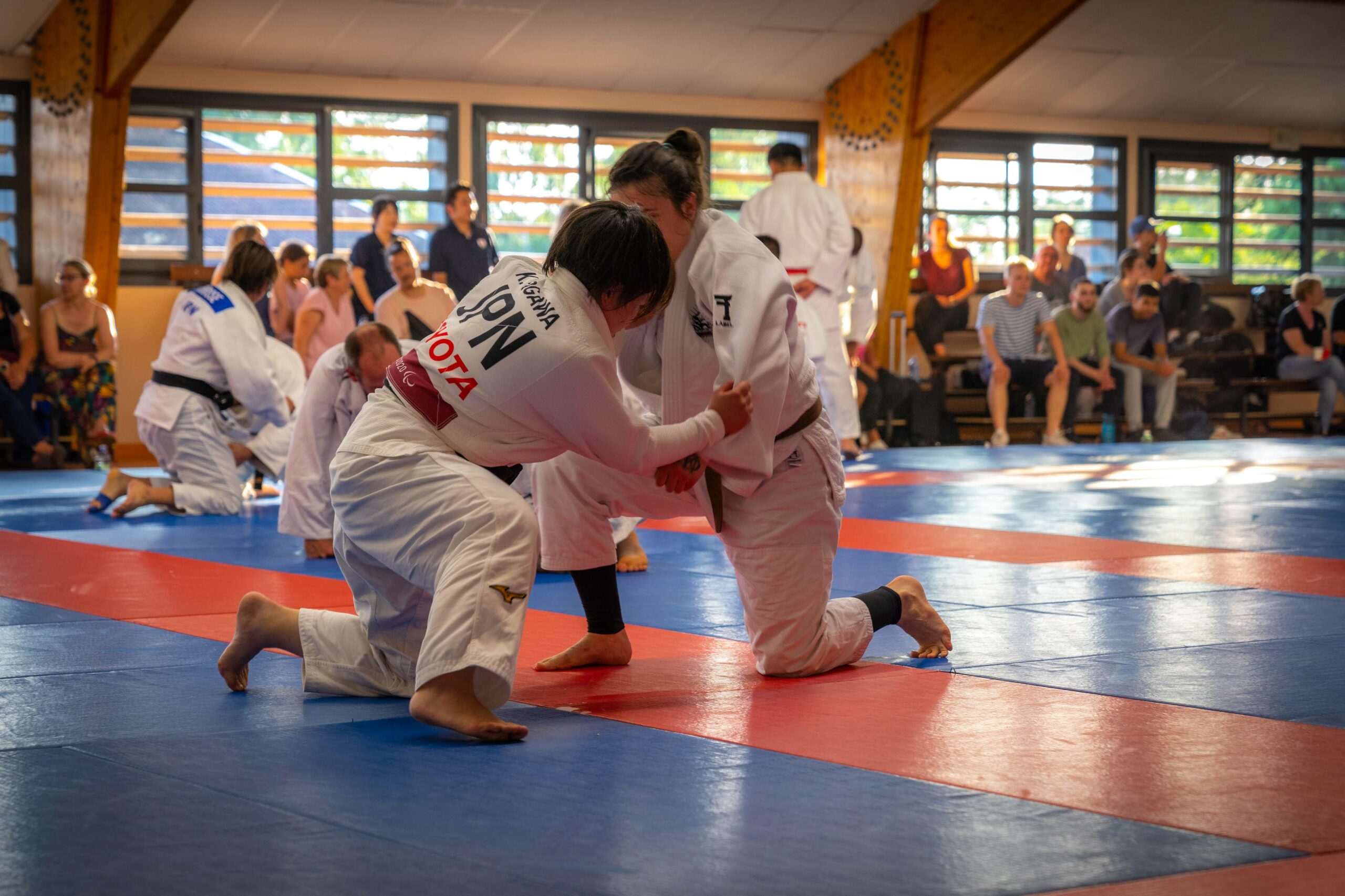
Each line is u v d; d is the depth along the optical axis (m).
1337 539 5.41
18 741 2.23
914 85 12.91
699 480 2.73
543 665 2.94
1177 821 1.78
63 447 10.98
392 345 4.46
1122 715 2.42
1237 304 15.40
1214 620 3.53
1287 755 2.13
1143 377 13.20
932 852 1.65
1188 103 15.07
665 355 2.78
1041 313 12.80
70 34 11.20
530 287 2.42
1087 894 1.51
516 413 2.39
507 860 1.61
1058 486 8.03
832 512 2.82
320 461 5.00
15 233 12.05
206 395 6.74
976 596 3.96
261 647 2.65
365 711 2.48
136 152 12.12
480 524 2.30
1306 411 14.38
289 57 12.23
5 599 3.98
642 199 2.72
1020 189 15.02
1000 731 2.30
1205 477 8.63
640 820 1.78
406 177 13.11
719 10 12.17
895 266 13.40
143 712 2.47
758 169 14.22
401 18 11.82
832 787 1.94
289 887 1.52
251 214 12.59
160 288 12.12
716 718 2.41
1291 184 16.25
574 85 13.30
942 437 12.73
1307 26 13.55
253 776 2.00
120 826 1.75
